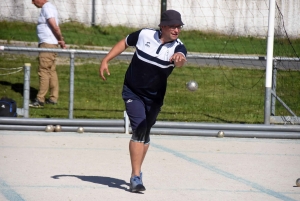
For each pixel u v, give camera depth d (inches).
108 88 1352.1
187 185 600.1
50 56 1118.4
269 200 547.2
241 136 940.6
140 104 553.9
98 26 2524.6
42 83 1129.4
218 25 2167.8
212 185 603.5
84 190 565.0
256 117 1114.1
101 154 759.7
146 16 2429.9
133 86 551.5
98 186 584.1
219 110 1173.7
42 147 796.0
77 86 1349.7
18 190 557.0
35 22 2304.4
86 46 2209.6
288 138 943.7
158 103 560.1
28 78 978.7
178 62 520.1
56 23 1119.0
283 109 1149.7
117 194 552.4
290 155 794.8
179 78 1450.5
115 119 971.3
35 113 1070.4
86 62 1631.4
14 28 2266.2
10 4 2272.4
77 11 2534.5
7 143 818.2
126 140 876.6
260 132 940.6
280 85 1235.2
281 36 1316.4
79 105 1175.0
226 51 1987.0
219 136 935.7
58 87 1232.2
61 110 1117.1
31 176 619.8
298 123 1032.2
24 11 2297.0
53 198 530.0
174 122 942.4
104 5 2551.7
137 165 561.9
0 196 532.4
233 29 2124.8
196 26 2181.3
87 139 874.8
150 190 573.6
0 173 629.9
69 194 546.9
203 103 1230.9
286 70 1253.1
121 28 2522.1
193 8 2172.7
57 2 2502.5
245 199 548.7
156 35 542.3
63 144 824.3
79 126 940.0
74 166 679.1
